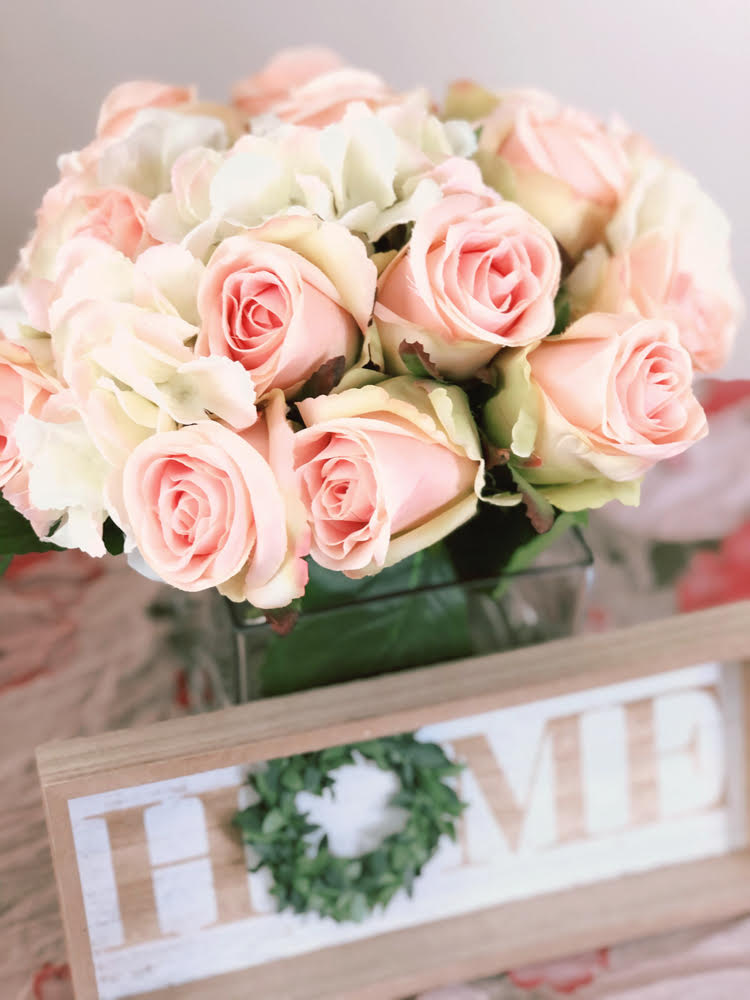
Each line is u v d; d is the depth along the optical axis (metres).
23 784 0.67
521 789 0.61
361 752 0.58
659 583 0.76
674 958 0.61
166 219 0.52
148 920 0.58
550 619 0.61
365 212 0.51
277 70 0.67
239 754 0.55
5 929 0.61
